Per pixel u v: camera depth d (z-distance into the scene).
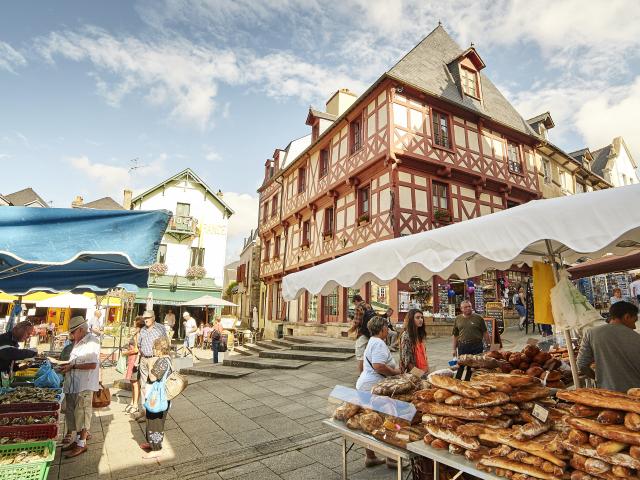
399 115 13.40
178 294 24.64
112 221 2.74
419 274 4.56
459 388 2.49
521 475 2.01
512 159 16.80
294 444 4.63
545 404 2.55
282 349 12.08
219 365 10.45
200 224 26.33
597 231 2.09
